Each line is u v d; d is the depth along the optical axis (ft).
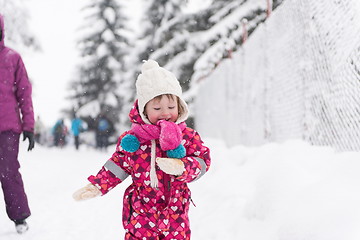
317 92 16.99
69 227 16.55
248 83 31.40
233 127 37.06
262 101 27.35
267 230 11.55
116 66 106.63
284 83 22.08
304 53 18.65
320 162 13.48
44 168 38.09
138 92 9.60
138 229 9.34
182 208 9.49
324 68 16.31
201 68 61.21
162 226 9.27
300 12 19.40
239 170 21.57
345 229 8.50
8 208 14.67
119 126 106.42
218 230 14.11
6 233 15.03
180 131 9.20
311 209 10.17
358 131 13.58
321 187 11.03
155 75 9.52
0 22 14.93
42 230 15.79
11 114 14.58
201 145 9.63
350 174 11.20
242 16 63.21
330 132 15.74
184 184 9.64
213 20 74.74
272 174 13.97
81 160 49.65
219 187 20.54
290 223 10.31
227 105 39.65
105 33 108.58
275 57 24.14
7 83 14.65
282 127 22.70
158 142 9.45
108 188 9.71
